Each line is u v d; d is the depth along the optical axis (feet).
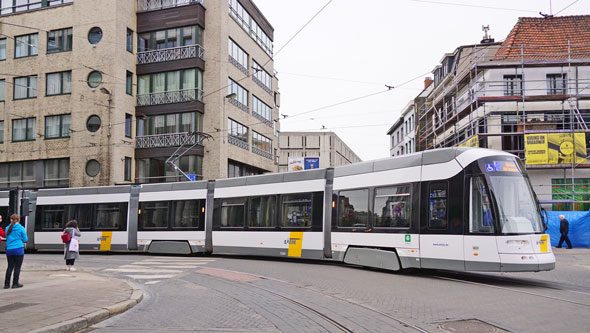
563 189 85.15
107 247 72.18
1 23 113.50
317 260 59.31
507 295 32.35
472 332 22.29
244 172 120.57
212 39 105.81
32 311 26.17
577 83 85.61
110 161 101.30
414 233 42.78
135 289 34.94
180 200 67.82
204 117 104.88
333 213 51.88
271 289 36.40
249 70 121.70
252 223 60.44
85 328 24.12
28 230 78.33
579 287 36.52
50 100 108.47
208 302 31.35
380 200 46.80
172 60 105.09
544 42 94.73
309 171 55.93
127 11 106.42
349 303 30.17
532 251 37.09
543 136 82.79
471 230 38.86
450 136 111.96
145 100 107.24
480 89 91.20
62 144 106.63
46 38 109.81
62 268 50.98
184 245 66.18
